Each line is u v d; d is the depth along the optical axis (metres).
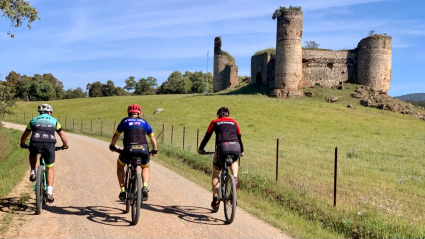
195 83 145.38
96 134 33.47
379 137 30.92
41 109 6.80
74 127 42.34
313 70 68.00
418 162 16.05
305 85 67.94
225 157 6.52
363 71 66.38
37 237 5.26
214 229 6.05
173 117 45.53
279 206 8.04
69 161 14.36
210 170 12.41
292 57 63.47
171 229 5.95
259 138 28.19
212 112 47.91
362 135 32.09
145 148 6.27
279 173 11.69
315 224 6.82
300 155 17.48
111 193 8.61
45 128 6.63
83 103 77.88
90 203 7.55
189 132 32.88
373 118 44.53
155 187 9.49
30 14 15.91
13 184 8.86
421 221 6.80
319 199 8.17
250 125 37.34
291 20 63.44
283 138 28.06
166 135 29.80
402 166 14.62
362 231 6.25
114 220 6.36
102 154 17.17
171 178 10.92
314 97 61.72
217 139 6.63
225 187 6.57
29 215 6.40
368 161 16.06
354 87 65.50
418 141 27.92
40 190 6.44
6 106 25.78
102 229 5.79
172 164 14.09
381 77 65.25
